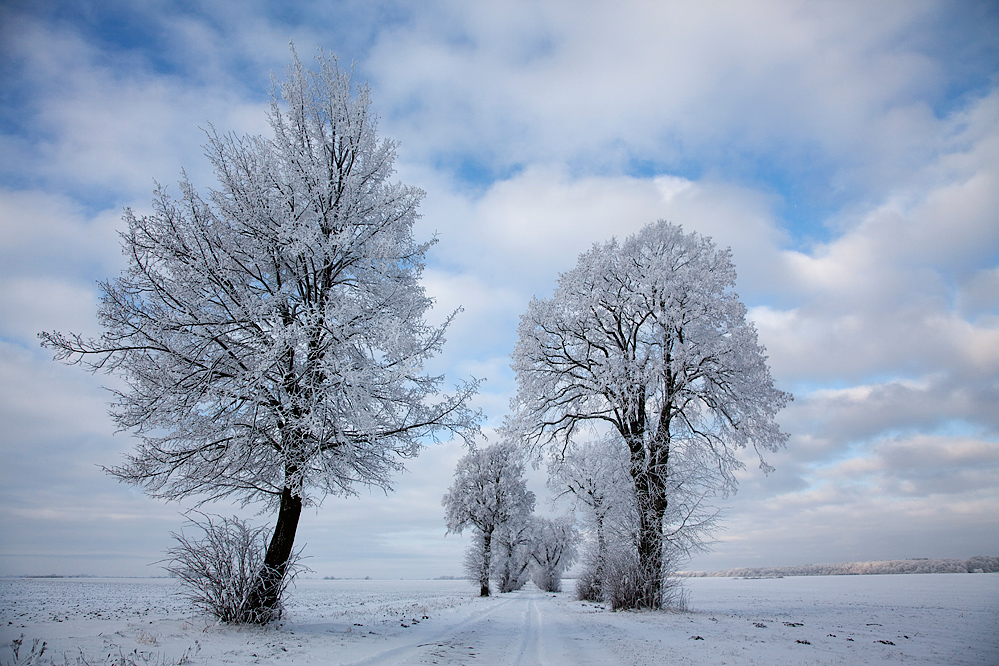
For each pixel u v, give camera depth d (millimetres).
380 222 11586
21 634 7074
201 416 9422
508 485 37781
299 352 9594
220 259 9641
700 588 40781
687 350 16125
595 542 22078
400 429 10602
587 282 18953
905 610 15945
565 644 8969
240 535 9016
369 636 8945
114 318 8617
